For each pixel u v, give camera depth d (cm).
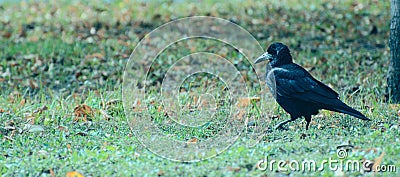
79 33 2497
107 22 2633
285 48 1416
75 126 1479
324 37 2402
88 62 2138
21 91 1930
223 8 2803
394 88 1642
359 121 1433
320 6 2777
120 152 1266
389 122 1429
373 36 2384
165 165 1173
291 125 1445
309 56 2175
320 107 1363
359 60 2116
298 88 1366
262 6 2808
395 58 1634
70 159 1230
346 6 2761
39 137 1403
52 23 2639
